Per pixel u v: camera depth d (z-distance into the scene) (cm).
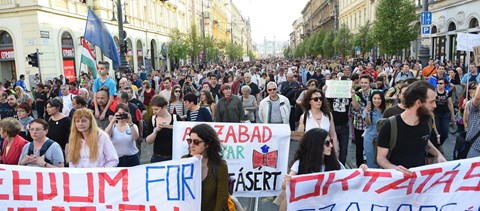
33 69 2269
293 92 983
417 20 3094
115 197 394
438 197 381
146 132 761
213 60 7062
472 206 382
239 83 1382
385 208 379
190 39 4947
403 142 378
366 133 625
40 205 401
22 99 962
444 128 814
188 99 676
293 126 934
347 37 4859
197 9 7600
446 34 2948
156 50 4562
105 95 718
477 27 2480
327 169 392
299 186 374
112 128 560
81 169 398
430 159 480
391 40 2798
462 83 1105
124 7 3347
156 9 4628
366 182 377
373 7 4819
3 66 2411
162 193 386
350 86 688
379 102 602
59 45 2470
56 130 602
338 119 693
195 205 379
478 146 527
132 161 575
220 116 811
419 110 366
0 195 402
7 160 502
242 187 541
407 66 1277
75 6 2714
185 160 379
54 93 1391
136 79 1766
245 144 540
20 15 2250
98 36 1245
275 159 542
